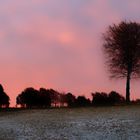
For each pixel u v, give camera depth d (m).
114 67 68.94
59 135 33.34
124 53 68.06
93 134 33.00
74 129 35.34
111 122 37.50
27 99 66.19
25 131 35.72
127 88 67.06
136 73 67.69
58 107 57.81
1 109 55.91
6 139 33.00
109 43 69.50
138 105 54.28
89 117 41.81
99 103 66.56
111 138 31.47
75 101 68.75
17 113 50.00
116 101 68.12
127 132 32.97
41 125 38.22
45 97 67.69
